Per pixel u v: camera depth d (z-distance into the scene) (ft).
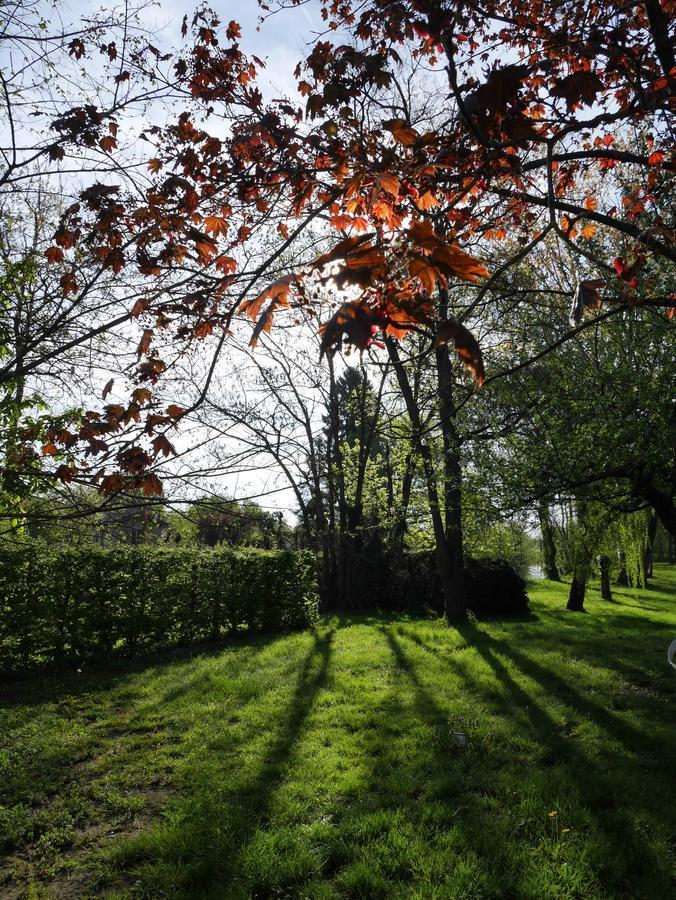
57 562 29.40
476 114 8.43
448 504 39.93
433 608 51.52
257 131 9.40
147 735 19.93
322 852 12.46
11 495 12.39
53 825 13.96
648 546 59.88
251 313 5.13
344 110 9.37
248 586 40.24
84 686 26.40
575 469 24.80
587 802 14.42
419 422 36.09
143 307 8.68
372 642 34.81
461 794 15.03
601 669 27.66
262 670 28.40
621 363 25.12
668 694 23.86
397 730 19.61
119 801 14.96
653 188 14.70
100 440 8.47
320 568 57.62
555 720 20.40
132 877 11.95
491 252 23.67
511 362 28.66
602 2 11.74
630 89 11.93
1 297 11.67
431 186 8.82
